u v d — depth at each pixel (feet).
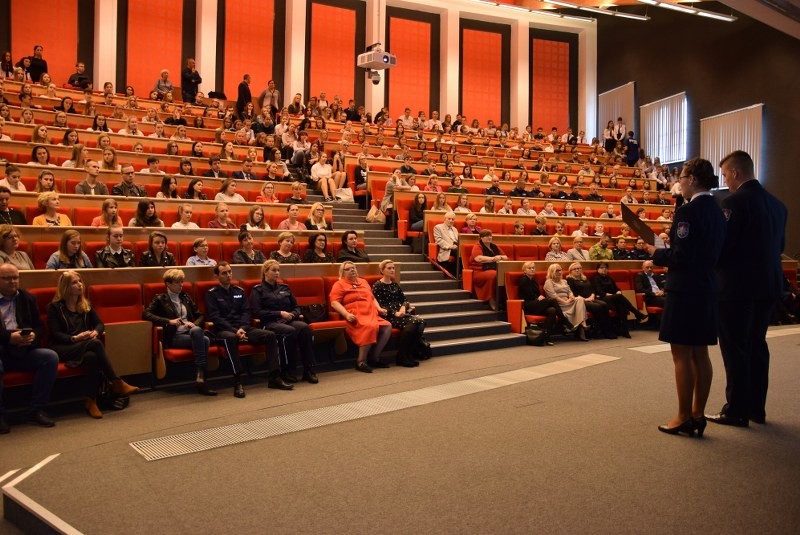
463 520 8.90
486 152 54.29
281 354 18.62
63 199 23.59
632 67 68.03
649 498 9.63
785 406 15.26
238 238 23.04
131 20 54.34
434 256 30.96
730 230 13.08
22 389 15.65
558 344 26.21
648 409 15.02
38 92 42.11
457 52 67.26
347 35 64.08
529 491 9.94
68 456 11.81
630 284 31.71
